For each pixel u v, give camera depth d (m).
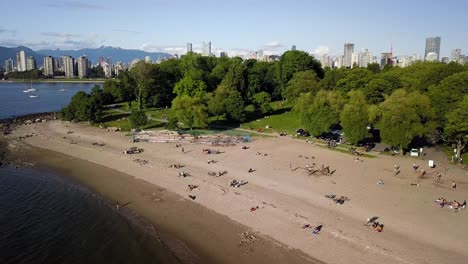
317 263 44.84
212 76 175.38
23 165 89.94
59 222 58.56
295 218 55.47
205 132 114.31
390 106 88.75
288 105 153.75
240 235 52.19
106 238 53.22
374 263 43.97
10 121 149.00
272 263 45.41
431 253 45.50
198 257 47.44
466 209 57.53
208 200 63.88
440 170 76.62
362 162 82.19
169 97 170.00
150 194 68.31
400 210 57.31
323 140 103.25
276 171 76.81
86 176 80.19
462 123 78.06
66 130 127.19
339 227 52.31
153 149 97.50
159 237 52.78
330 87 135.50
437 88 97.00
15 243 52.12
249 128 120.75
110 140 109.25
